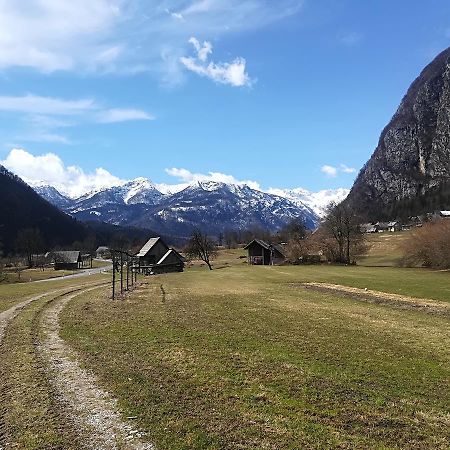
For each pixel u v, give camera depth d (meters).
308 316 25.80
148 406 11.71
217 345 18.23
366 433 10.12
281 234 158.50
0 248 147.25
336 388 13.04
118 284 52.81
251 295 37.28
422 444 9.61
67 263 134.12
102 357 16.64
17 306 31.66
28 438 10.00
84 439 9.93
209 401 12.02
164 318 25.09
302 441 9.70
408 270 67.69
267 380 13.72
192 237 112.94
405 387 13.26
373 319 24.91
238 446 9.48
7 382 13.94
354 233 94.50
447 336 20.33
